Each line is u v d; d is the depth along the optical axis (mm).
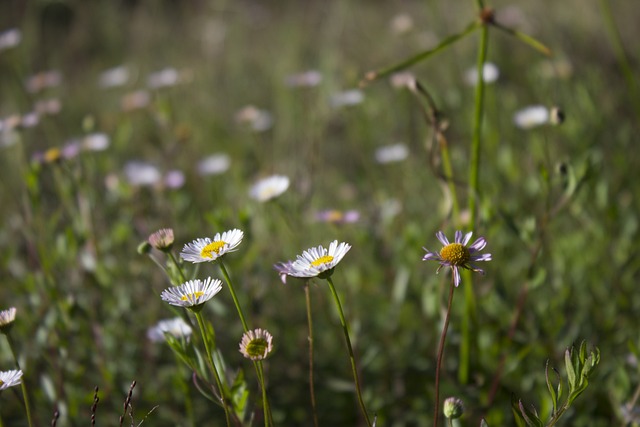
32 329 574
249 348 398
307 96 874
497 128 775
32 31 1097
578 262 600
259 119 915
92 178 675
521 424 406
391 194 765
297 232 636
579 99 796
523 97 893
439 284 544
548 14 1099
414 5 1241
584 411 520
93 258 583
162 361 600
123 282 627
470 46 963
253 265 570
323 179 846
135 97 891
